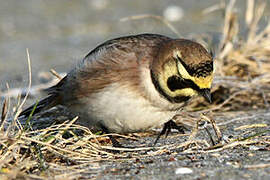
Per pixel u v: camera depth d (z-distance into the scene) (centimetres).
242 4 3053
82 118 1155
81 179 907
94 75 1091
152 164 979
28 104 1568
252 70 1641
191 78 988
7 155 971
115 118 1073
